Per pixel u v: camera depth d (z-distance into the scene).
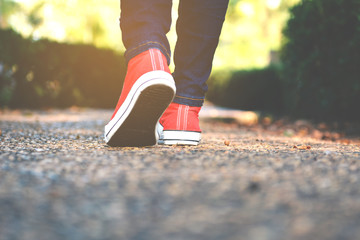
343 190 0.96
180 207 0.85
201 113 8.04
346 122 4.73
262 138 2.62
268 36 14.31
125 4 1.68
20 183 1.02
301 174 1.13
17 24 14.77
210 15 1.83
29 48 7.43
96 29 12.59
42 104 7.83
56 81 8.06
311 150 1.73
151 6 1.67
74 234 0.71
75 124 3.85
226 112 8.51
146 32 1.65
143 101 1.57
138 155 1.45
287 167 1.23
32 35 7.59
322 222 0.76
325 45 4.42
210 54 1.89
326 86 4.57
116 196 0.92
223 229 0.73
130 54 1.65
